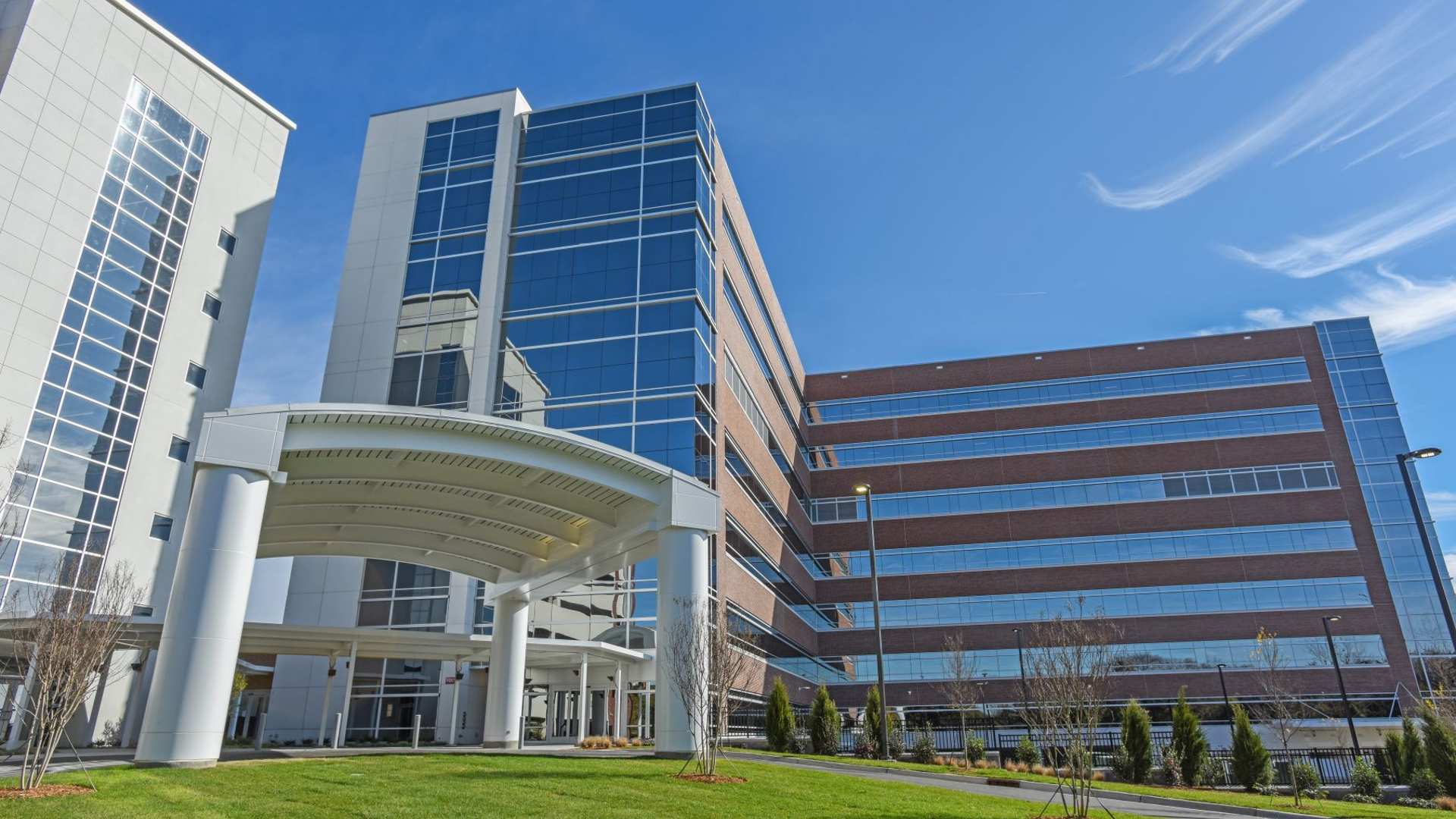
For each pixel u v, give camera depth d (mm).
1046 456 61969
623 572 39094
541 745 32844
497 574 29078
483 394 43156
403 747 31578
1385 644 53312
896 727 30984
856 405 66500
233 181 43625
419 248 47656
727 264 49500
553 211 46938
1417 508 23797
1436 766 24078
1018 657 56312
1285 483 58375
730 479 43656
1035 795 18703
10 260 32906
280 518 23719
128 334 37125
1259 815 16844
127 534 35469
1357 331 66062
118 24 38531
